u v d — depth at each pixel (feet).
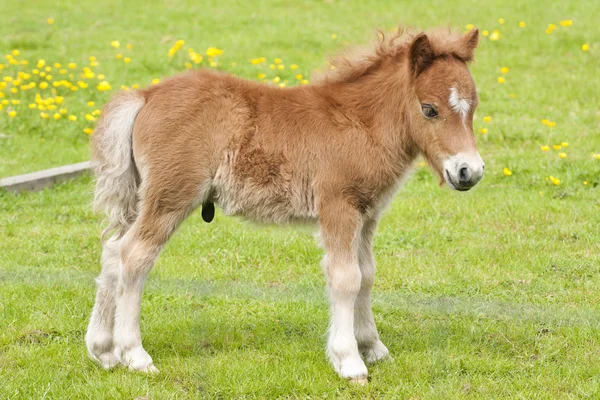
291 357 22.61
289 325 24.88
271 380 20.98
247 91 21.85
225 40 63.00
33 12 72.08
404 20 67.05
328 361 22.06
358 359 21.11
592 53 58.29
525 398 20.20
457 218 34.37
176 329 24.43
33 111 47.32
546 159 40.42
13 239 31.63
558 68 56.44
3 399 20.03
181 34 65.05
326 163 21.11
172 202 21.21
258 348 23.43
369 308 22.53
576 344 23.27
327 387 20.68
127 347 21.35
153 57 58.29
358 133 21.20
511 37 62.64
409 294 27.27
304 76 54.08
